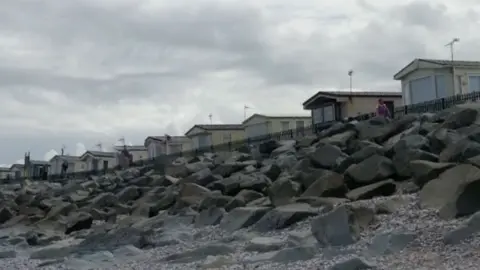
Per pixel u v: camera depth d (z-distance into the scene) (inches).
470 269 296.5
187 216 642.8
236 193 709.3
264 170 762.2
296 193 577.6
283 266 366.3
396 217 433.7
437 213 415.5
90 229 762.8
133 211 813.2
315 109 1603.1
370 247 372.5
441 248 344.5
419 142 589.3
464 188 401.7
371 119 820.0
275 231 496.7
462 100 944.3
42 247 638.5
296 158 778.8
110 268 450.9
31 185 1557.6
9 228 839.7
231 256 425.1
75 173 1834.4
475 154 514.3
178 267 416.5
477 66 1239.5
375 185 534.0
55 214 860.0
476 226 350.6
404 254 346.6
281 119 1738.4
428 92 1262.3
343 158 649.6
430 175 494.9
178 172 1016.2
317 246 400.5
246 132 1823.3
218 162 999.6
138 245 546.3
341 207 414.9
